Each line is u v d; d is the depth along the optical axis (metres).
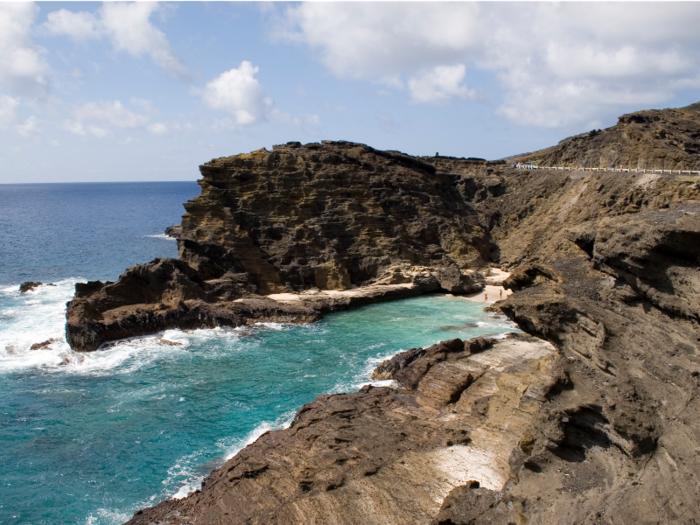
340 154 84.19
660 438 20.00
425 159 106.38
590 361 25.45
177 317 54.16
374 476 25.52
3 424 33.94
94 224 169.62
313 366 43.75
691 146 70.75
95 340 48.28
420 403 34.84
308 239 70.69
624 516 17.09
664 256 24.84
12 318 57.88
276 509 23.34
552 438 22.22
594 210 66.25
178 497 26.61
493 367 38.44
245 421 34.38
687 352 22.88
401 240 74.62
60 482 27.92
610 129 87.06
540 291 30.25
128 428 33.47
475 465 26.53
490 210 89.94
